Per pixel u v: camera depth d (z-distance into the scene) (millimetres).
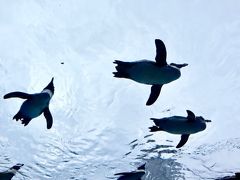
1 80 11430
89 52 11727
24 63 11516
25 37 11562
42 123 12055
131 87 12172
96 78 11938
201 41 11961
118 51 11734
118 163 12797
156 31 11680
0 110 11680
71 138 12266
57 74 11609
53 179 13086
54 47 11570
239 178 6836
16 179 13047
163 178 13562
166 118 4258
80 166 12828
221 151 12891
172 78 3658
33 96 4121
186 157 12969
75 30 11633
